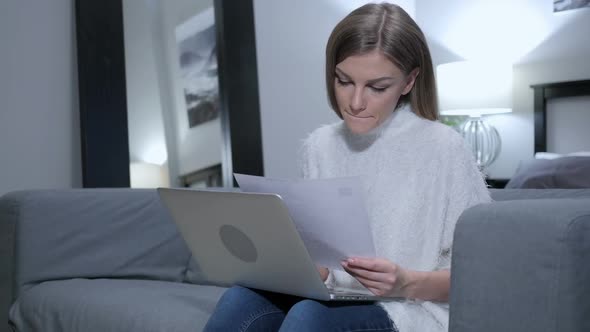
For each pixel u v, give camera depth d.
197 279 2.08
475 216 0.95
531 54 4.25
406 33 1.13
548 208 0.90
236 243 1.11
